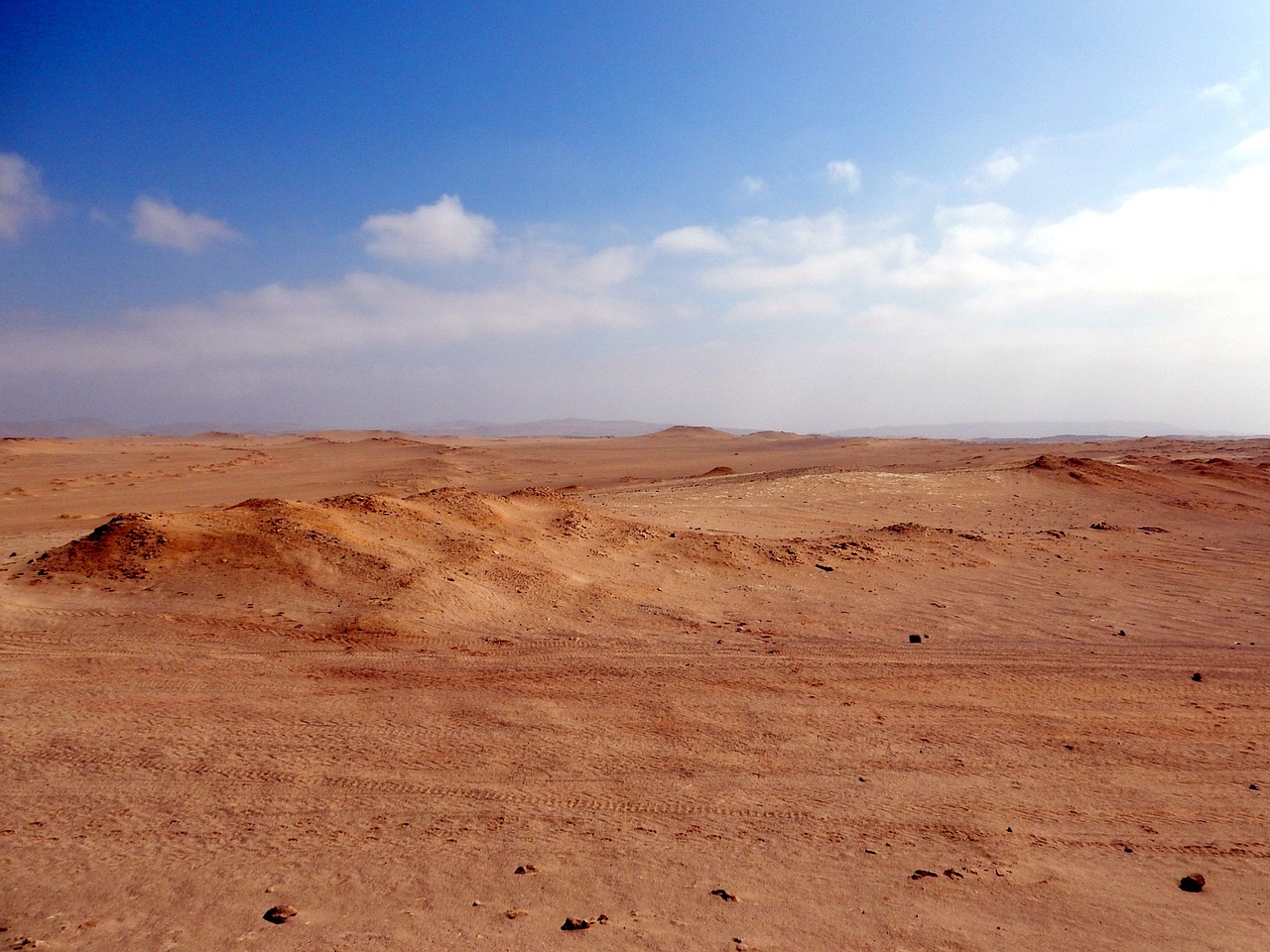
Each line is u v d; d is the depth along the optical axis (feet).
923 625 43.73
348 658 31.83
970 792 22.88
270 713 26.03
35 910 15.16
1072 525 91.40
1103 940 15.90
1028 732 28.04
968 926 16.19
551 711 27.73
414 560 44.24
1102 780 24.09
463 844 18.63
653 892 16.92
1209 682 34.83
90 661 29.71
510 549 50.44
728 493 106.52
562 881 17.22
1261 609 50.29
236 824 19.01
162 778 21.09
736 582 50.90
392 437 409.08
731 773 23.49
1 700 25.64
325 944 14.51
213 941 14.46
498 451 309.42
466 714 26.99
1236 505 109.50
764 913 16.29
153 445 314.14
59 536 61.52
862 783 23.17
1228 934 16.30
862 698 30.94
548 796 21.39
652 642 37.27
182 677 28.78
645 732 26.35
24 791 19.98
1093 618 46.93
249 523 44.75
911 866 18.61
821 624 42.75
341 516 49.80
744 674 33.09
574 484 190.19
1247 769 25.35
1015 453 244.83
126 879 16.44
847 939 15.51
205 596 37.24
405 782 21.74
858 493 107.14
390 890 16.53
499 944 14.73
